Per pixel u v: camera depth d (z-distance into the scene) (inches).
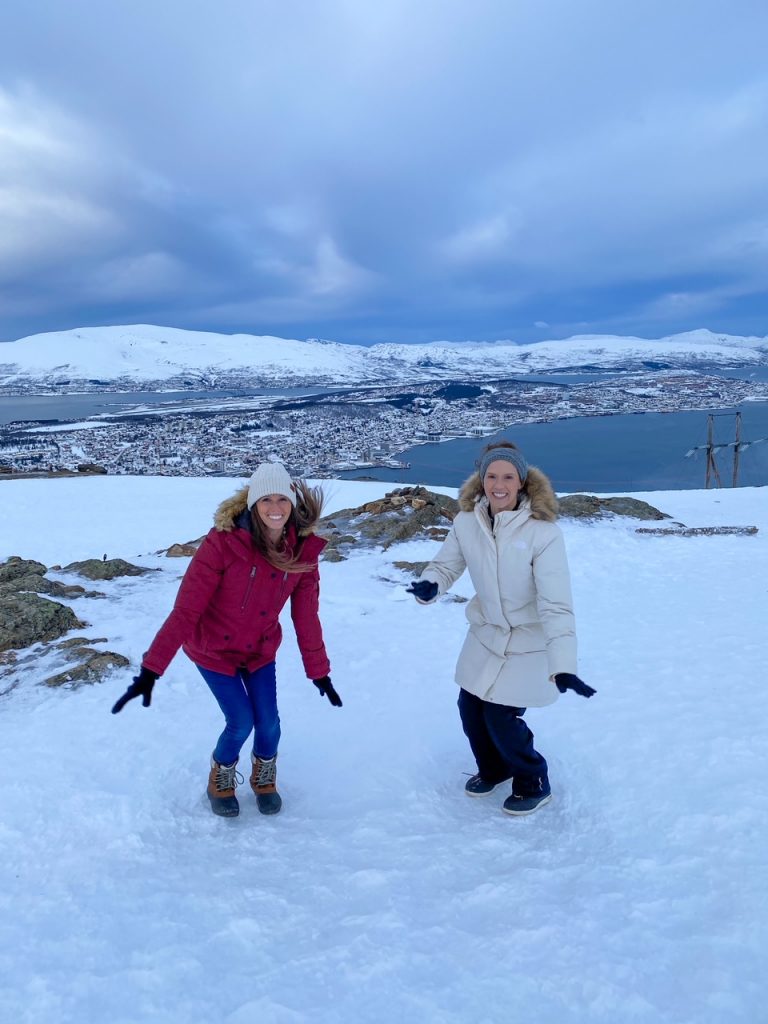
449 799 118.7
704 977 73.4
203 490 770.2
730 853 95.3
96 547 490.9
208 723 148.4
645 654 190.4
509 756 110.2
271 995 73.0
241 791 121.8
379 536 366.3
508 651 107.0
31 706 156.7
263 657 109.5
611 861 96.9
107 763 129.3
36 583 252.7
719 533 379.2
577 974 74.7
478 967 76.5
